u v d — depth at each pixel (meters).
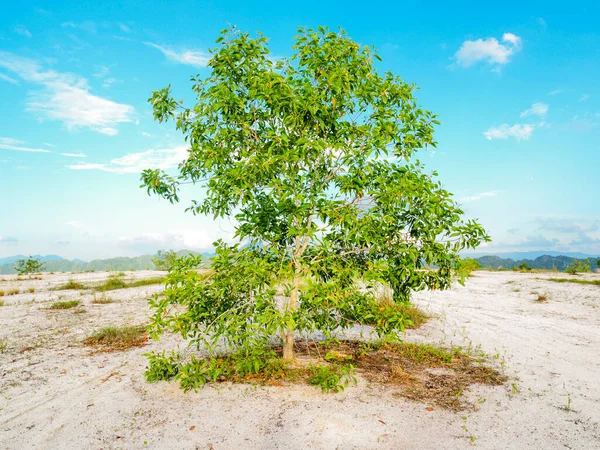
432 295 16.77
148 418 4.40
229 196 5.49
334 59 5.21
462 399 5.03
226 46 5.44
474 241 5.10
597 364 6.68
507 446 3.82
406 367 6.38
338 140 5.19
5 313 11.77
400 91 5.41
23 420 4.37
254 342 5.09
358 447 3.78
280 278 5.02
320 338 8.38
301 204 4.94
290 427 4.17
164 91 5.89
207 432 4.06
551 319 11.13
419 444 3.85
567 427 4.25
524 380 5.81
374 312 5.45
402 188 4.84
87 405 4.78
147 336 8.52
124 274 29.77
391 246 5.34
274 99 5.03
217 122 5.70
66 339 8.35
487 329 9.65
